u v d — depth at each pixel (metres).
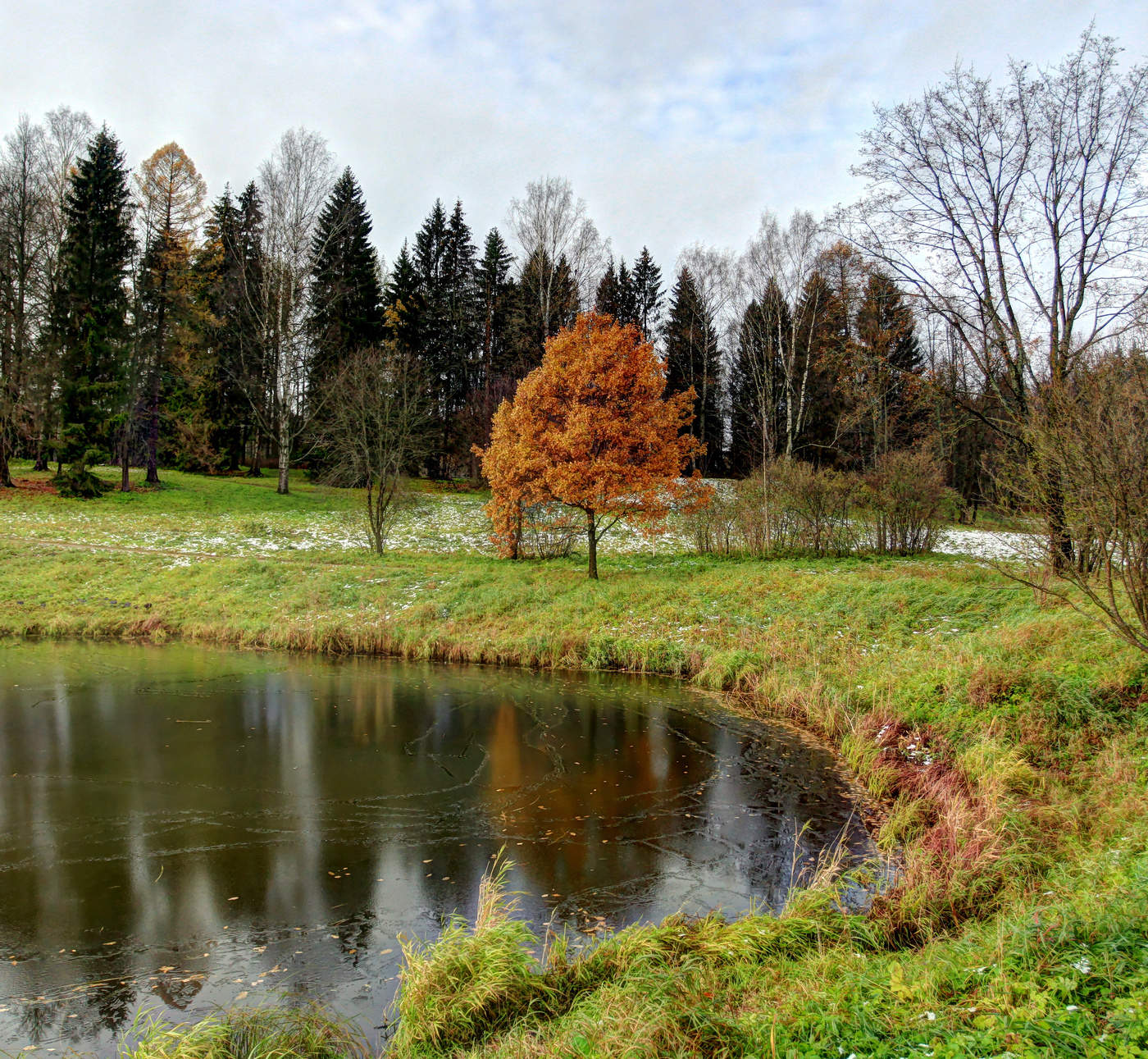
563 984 5.01
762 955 5.23
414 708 13.34
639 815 8.69
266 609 20.47
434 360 46.69
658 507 21.12
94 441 33.62
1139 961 3.92
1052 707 9.51
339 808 8.95
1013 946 4.40
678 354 51.94
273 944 6.01
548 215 38.22
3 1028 4.97
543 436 20.59
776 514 25.75
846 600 17.03
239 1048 4.57
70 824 8.47
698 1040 3.96
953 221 15.80
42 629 19.22
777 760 10.66
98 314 33.69
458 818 8.65
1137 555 7.21
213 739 11.56
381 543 27.23
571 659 16.66
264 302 39.25
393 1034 4.83
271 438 43.84
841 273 21.56
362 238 45.62
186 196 38.78
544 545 26.58
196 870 7.33
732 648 15.74
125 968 5.68
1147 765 7.81
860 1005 3.99
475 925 6.14
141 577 22.61
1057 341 14.62
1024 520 8.77
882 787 9.27
